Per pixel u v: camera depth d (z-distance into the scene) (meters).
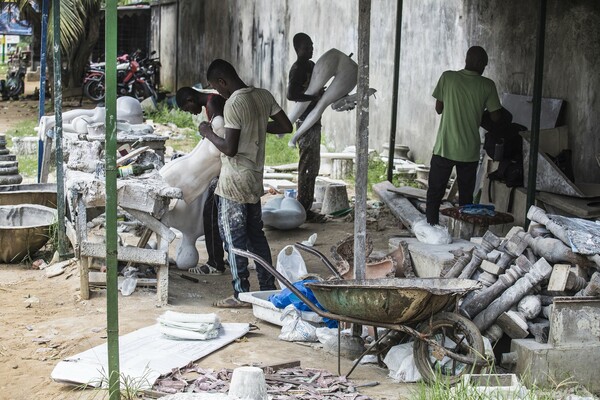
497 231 10.22
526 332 6.63
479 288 6.18
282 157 18.09
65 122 12.36
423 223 8.70
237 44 25.69
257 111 7.94
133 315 7.82
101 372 6.18
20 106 27.89
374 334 6.75
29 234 10.07
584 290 6.56
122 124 11.33
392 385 6.25
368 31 6.64
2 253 10.10
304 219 11.73
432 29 15.02
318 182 14.22
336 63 10.70
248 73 24.77
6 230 9.98
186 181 8.95
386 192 11.33
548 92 11.30
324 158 16.16
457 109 9.42
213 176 9.05
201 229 9.35
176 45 32.25
